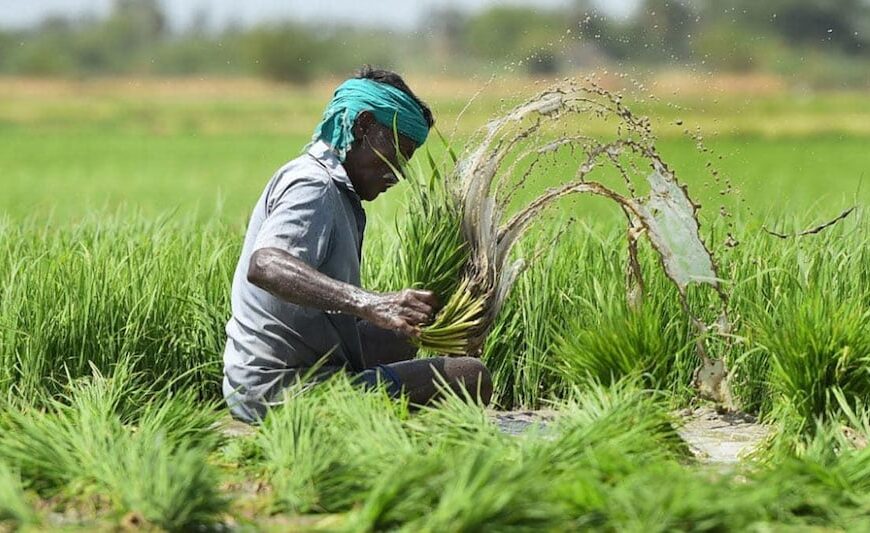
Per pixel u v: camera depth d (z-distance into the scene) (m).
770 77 97.12
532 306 9.57
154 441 6.53
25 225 12.00
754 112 68.50
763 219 11.70
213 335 9.29
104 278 9.33
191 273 9.78
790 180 32.28
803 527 5.87
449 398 7.32
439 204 7.83
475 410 7.20
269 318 7.74
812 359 8.09
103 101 104.44
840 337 8.13
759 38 100.12
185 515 5.80
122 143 59.56
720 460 7.70
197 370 9.34
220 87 129.88
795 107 74.31
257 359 7.77
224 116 82.19
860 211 10.43
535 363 9.45
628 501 5.74
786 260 9.66
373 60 127.56
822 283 9.22
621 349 8.87
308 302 7.29
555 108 8.12
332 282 7.29
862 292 9.32
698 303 9.46
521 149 8.19
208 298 9.50
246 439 7.05
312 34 130.75
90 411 7.20
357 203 7.86
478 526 5.59
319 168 7.66
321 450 6.42
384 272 9.83
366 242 10.55
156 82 136.62
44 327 8.94
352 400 7.04
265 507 6.18
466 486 5.80
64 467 6.49
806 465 6.38
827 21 114.19
